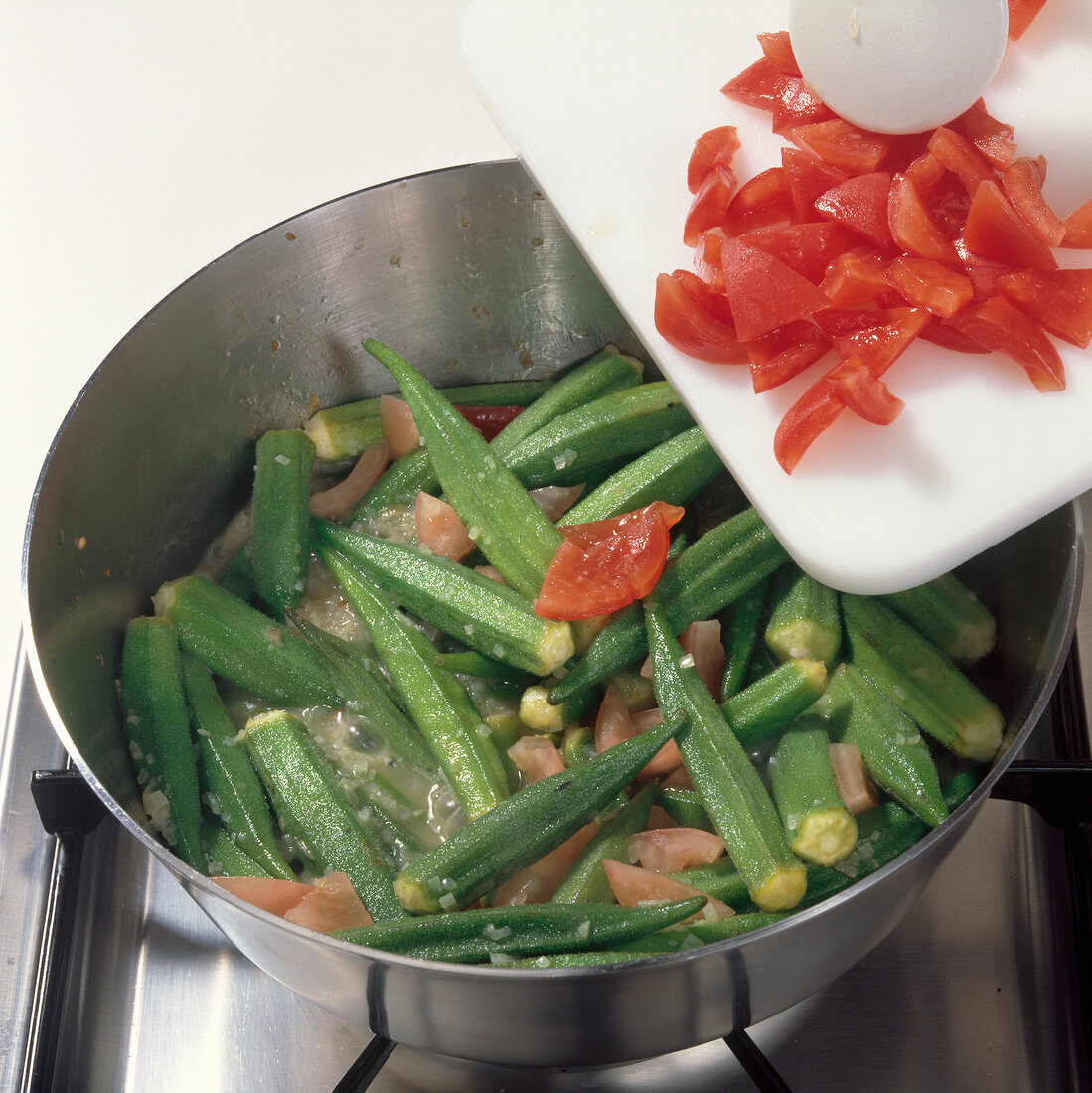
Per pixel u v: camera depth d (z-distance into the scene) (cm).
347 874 31
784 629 32
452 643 35
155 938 32
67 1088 29
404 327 38
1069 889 31
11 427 43
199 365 35
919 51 26
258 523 36
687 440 35
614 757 30
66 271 46
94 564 33
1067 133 29
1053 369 26
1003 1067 29
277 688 34
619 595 31
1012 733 28
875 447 27
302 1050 30
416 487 38
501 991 23
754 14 32
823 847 29
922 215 27
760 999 26
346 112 50
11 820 33
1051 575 29
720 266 28
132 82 51
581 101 31
